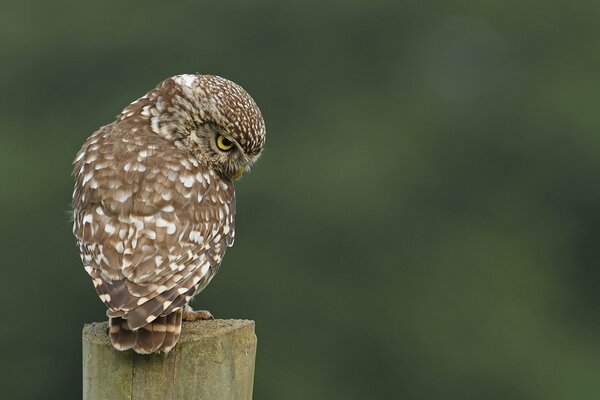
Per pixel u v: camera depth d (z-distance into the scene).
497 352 26.98
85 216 8.48
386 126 31.69
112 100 30.03
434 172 31.17
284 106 32.03
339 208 28.05
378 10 33.69
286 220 27.61
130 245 8.31
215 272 8.77
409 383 26.81
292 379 26.52
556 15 35.16
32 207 27.09
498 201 31.36
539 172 32.03
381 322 27.02
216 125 9.09
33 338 26.73
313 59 32.56
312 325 26.91
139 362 7.77
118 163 8.67
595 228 31.84
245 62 32.03
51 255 26.89
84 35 30.48
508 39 34.75
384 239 28.09
